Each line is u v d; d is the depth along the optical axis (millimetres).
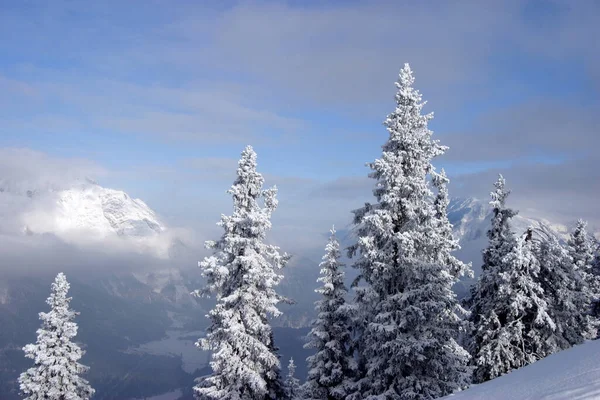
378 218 18875
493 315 23031
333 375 23203
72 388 30844
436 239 19641
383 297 20156
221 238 25391
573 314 23297
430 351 18672
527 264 21953
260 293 24406
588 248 33906
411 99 19938
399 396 18609
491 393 8609
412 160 19672
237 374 23453
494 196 25609
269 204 25547
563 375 7910
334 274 24453
